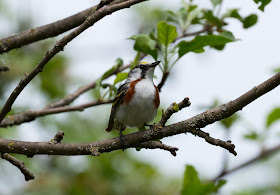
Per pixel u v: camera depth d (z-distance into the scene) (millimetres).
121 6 7934
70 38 7656
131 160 15234
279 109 12250
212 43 9289
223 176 11547
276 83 6953
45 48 15141
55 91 15125
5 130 13141
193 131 7641
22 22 14875
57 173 14016
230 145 7418
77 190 13781
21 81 7754
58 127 14031
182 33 11836
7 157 8148
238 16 11414
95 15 7742
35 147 8180
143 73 11047
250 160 11922
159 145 8266
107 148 8273
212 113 7484
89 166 14469
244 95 7234
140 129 11250
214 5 11406
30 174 8375
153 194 14633
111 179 14438
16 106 14078
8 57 10211
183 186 8664
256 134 12422
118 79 10539
